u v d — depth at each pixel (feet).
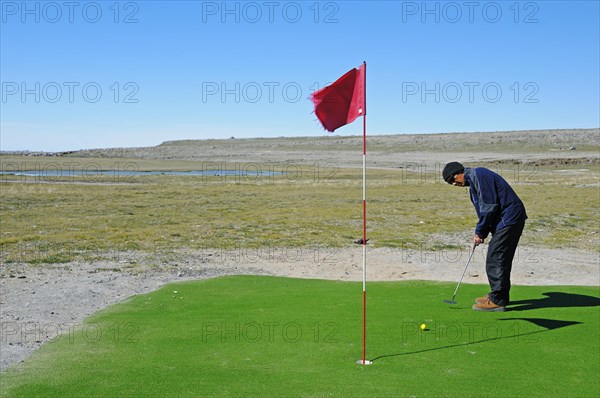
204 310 28.19
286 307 28.55
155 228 63.00
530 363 20.11
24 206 84.58
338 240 56.29
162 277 38.32
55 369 20.08
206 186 130.62
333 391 17.67
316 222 69.41
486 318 26.02
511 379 18.65
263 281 36.50
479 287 33.50
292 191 117.29
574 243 55.52
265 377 18.89
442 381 18.45
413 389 17.81
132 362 20.61
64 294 32.89
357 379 18.62
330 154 349.61
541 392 17.62
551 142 342.03
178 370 19.71
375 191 117.91
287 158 326.24
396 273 40.09
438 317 26.25
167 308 28.78
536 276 39.06
